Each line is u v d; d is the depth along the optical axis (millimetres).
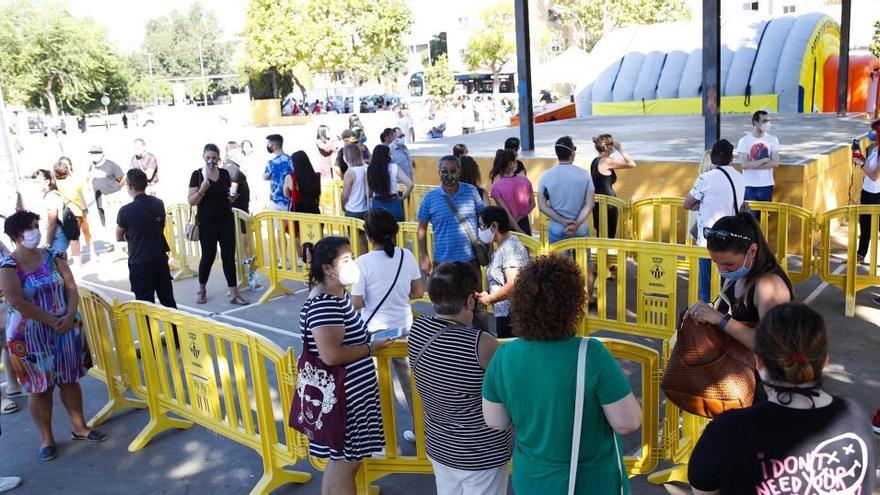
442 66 57188
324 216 8445
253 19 44219
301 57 44438
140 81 82438
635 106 26625
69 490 4801
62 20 53938
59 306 5078
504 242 5320
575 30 57438
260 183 19922
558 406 2607
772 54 24062
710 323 3207
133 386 5641
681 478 4281
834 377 5684
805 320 2053
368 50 45156
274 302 8922
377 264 4711
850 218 6984
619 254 6410
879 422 4609
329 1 43125
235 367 4574
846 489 2021
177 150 32406
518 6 13344
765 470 2027
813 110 24344
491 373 2814
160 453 5246
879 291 7746
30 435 5656
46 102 57250
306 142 32875
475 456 3277
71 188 10961
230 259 8820
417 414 4258
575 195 7160
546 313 2615
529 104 13680
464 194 6102
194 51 90062
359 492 4402
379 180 8164
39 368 5047
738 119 20016
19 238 4875
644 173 10742
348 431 3732
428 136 32719
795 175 9531
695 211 7289
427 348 3264
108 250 12570
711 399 3174
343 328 3670
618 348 3988
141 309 5219
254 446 4660
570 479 2615
